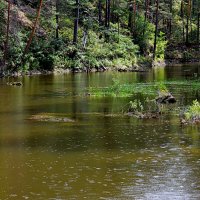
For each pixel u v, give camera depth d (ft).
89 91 85.97
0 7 131.64
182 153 38.42
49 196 28.25
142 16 197.98
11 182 30.94
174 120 54.65
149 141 43.16
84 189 29.48
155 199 27.63
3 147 40.81
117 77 120.88
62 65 140.46
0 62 122.21
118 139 44.09
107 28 171.83
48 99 74.18
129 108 63.87
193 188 29.55
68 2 150.30
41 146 41.22
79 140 43.73
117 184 30.40
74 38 151.23
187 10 234.79
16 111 61.41
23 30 139.54
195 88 91.09
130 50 170.50
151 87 92.84
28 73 127.65
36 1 153.79
